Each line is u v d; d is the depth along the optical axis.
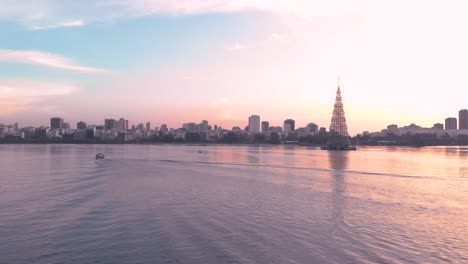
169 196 41.19
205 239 24.45
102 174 66.06
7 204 36.19
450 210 34.28
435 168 82.62
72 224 28.30
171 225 27.97
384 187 49.97
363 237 25.08
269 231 26.44
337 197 41.38
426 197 41.59
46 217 30.61
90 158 120.19
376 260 20.70
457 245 23.42
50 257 21.30
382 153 183.50
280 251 22.14
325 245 23.27
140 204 36.16
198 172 71.94
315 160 114.75
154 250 22.34
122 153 161.12
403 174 68.25
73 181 54.94
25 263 20.47
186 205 35.75
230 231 26.36
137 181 55.56
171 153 164.62
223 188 48.34
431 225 28.47
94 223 28.58
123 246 23.08
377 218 30.80
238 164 95.31
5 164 91.38
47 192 43.78
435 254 21.72
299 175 66.44
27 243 23.75
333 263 20.25
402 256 21.36
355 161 109.50
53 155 139.50
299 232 26.20
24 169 76.44
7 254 21.80
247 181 56.72
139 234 25.58
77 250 22.42
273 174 68.31
